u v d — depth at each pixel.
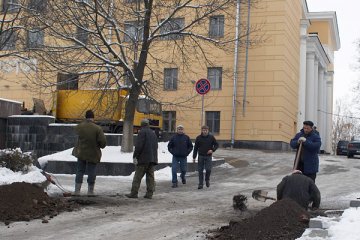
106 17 17.88
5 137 23.36
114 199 11.68
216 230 8.25
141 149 11.97
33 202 9.81
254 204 11.43
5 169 11.88
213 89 36.03
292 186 8.70
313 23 54.22
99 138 11.62
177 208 10.73
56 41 19.16
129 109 19.14
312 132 10.07
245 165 21.89
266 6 34.12
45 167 18.17
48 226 8.61
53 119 23.19
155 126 24.77
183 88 33.22
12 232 8.14
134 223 8.94
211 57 34.62
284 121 35.44
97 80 20.55
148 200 11.80
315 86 45.88
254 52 35.34
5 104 23.64
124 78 20.09
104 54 18.84
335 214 8.51
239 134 35.34
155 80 20.22
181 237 7.83
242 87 35.47
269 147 34.66
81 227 8.55
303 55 41.72
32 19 18.97
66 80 19.42
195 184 15.65
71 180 15.38
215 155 25.66
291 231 7.13
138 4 18.58
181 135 15.13
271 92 34.97
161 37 19.61
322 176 18.69
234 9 26.12
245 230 7.52
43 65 21.33
